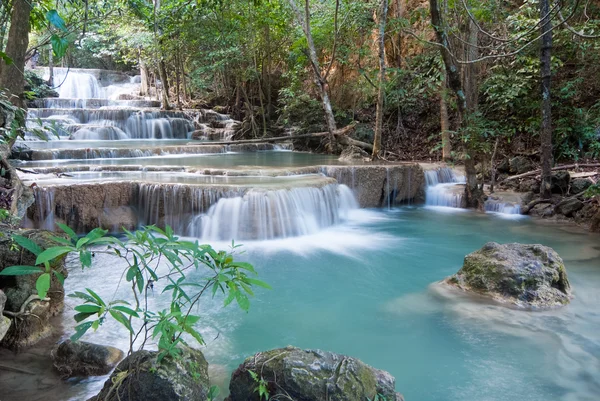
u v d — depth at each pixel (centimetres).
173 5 1345
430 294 495
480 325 414
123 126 1512
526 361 355
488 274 481
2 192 430
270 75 1706
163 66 1744
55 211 650
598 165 963
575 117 1062
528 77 1070
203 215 707
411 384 328
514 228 805
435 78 1151
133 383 249
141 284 218
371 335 406
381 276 568
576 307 447
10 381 318
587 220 819
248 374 268
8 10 603
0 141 460
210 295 495
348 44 1443
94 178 773
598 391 315
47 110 1451
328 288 526
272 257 639
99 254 612
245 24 1448
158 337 383
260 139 1453
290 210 739
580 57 1099
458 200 992
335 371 262
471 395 313
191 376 261
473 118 920
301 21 1325
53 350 351
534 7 1086
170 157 1147
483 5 1094
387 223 857
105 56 2453
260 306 472
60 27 249
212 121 1669
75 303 454
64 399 300
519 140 1145
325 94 1328
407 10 1434
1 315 303
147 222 721
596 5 1085
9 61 339
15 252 373
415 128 1402
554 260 475
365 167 950
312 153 1396
